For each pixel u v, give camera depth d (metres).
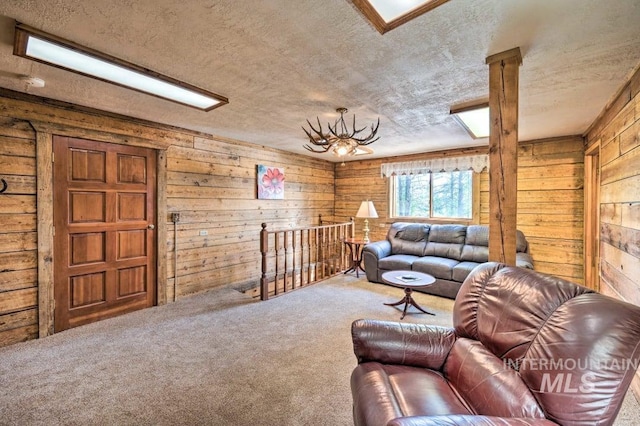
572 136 4.04
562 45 1.77
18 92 2.62
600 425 0.92
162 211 3.67
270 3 1.42
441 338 1.65
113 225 3.28
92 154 3.12
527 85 2.37
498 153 1.87
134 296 3.45
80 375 2.14
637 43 1.74
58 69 2.14
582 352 0.98
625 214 2.29
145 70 2.13
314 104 2.86
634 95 2.13
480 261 4.23
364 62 2.01
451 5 1.42
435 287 4.09
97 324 3.05
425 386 1.38
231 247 4.53
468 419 0.94
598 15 1.48
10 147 2.61
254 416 1.74
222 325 3.04
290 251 5.55
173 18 1.54
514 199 1.83
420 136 4.16
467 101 2.76
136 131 3.41
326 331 2.90
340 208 6.61
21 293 2.68
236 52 1.89
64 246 2.93
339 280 4.85
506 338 1.30
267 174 5.07
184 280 3.94
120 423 1.68
